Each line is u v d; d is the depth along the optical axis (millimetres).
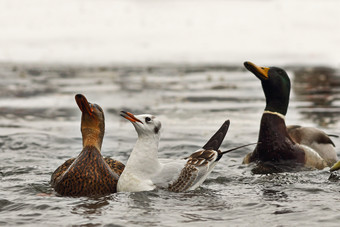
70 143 13305
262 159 11266
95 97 20094
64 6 38500
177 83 23672
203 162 9273
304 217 7430
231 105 18656
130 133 14523
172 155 12219
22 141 13289
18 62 28797
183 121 15953
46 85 22875
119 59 29953
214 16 37375
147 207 7969
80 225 7117
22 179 9969
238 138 13812
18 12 36938
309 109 17797
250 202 8266
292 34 33562
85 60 29859
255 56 30547
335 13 36156
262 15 36906
